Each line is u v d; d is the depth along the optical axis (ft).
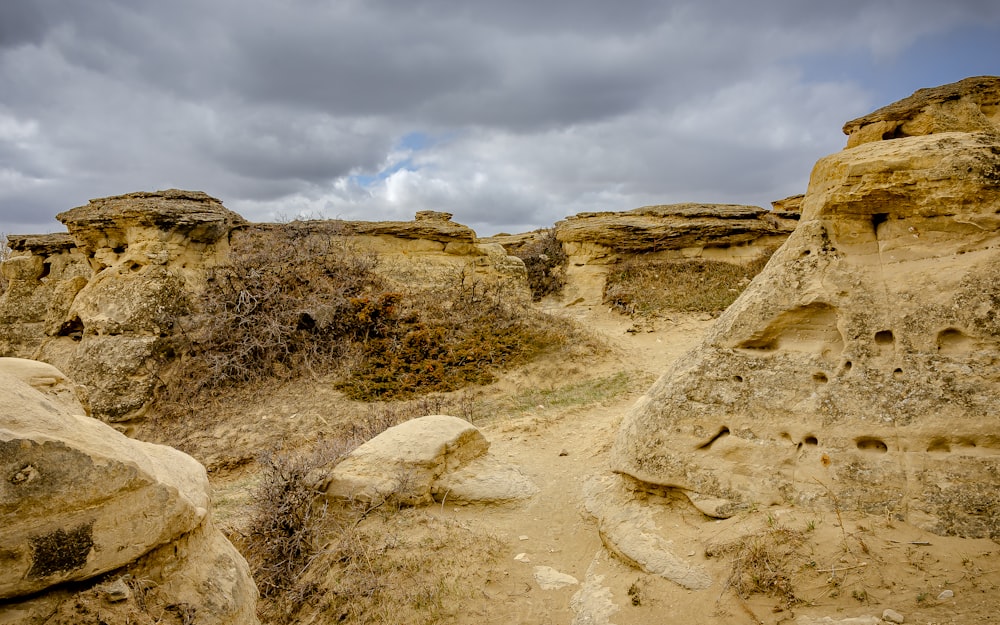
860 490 17.04
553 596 19.40
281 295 57.26
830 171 19.89
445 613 18.74
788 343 19.86
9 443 10.12
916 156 17.97
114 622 11.18
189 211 57.62
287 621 19.95
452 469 26.89
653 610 16.60
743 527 17.67
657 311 70.85
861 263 18.98
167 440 43.19
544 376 49.85
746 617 15.15
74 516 10.87
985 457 15.84
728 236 84.69
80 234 59.82
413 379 49.73
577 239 88.58
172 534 12.43
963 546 15.01
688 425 20.27
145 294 52.85
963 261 17.48
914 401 17.02
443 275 73.87
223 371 50.42
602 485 25.26
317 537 23.29
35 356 56.54
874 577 14.73
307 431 42.04
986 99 46.65
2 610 10.34
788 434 18.71
